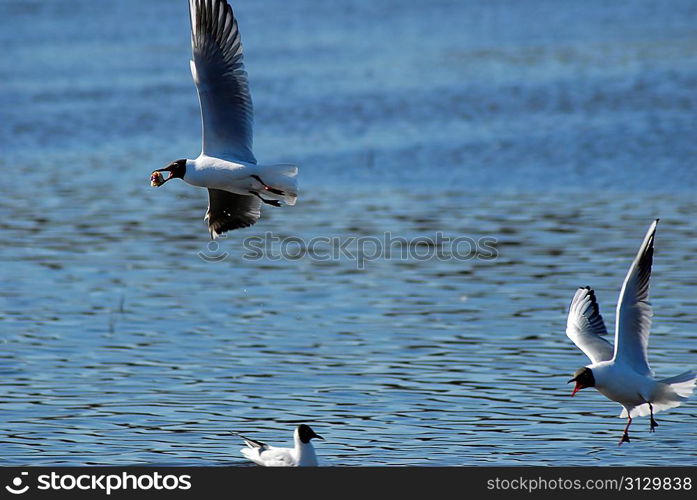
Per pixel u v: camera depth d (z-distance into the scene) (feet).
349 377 57.31
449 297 73.00
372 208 101.55
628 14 218.79
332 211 101.14
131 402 53.72
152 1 271.28
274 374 57.93
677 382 40.81
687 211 94.73
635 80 147.64
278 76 169.78
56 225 98.58
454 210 99.35
